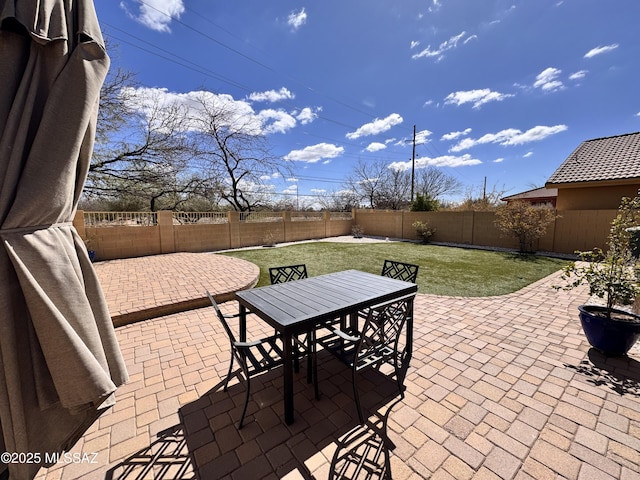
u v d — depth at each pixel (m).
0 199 1.06
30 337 1.18
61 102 1.19
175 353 2.89
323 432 1.86
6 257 1.09
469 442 1.76
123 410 2.08
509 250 10.14
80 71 1.24
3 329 1.08
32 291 1.11
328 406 2.11
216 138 14.64
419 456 1.66
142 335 3.30
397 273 3.73
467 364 2.64
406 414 2.01
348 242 12.85
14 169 1.10
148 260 7.53
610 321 2.65
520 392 2.23
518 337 3.19
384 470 1.57
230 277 5.60
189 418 2.00
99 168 10.52
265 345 3.05
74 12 1.31
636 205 3.04
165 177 12.05
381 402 2.14
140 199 12.23
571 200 9.24
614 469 1.55
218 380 2.45
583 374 2.46
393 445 1.75
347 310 2.21
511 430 1.85
